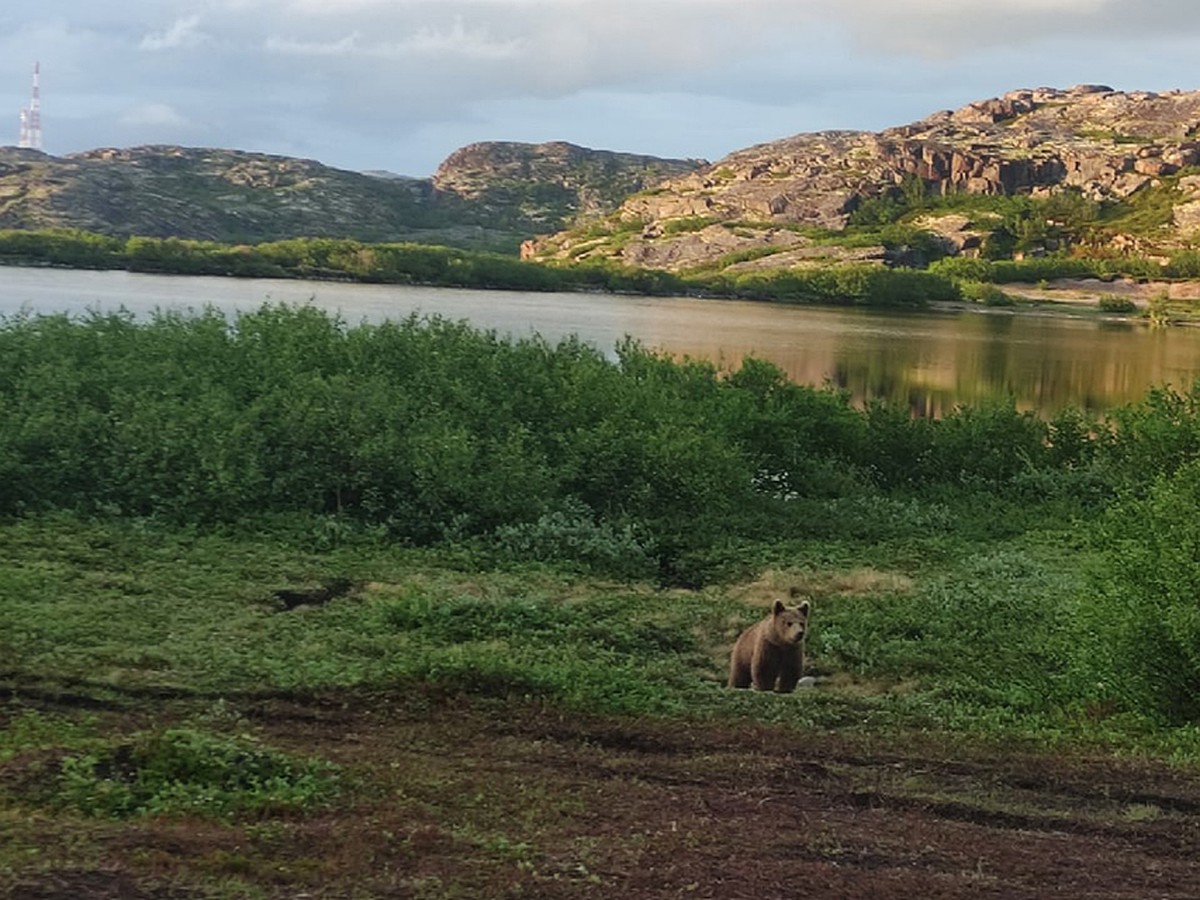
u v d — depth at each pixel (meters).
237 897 5.84
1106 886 7.04
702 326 76.81
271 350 22.88
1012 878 7.06
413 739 9.57
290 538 17.83
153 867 6.14
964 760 9.71
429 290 99.56
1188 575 11.62
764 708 11.22
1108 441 26.84
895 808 8.48
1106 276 143.12
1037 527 22.31
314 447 19.67
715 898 6.36
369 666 11.45
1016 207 183.62
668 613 15.10
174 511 18.03
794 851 7.25
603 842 7.20
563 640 13.59
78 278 83.81
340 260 107.19
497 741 9.67
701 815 7.95
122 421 19.08
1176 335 93.19
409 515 19.19
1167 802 8.87
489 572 17.20
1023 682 12.78
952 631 14.98
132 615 12.84
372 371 23.05
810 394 27.17
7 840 6.33
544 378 23.34
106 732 9.09
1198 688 11.33
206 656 11.41
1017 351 71.50
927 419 28.72
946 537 21.17
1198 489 13.84
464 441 20.03
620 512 21.06
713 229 181.12
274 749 8.68
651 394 24.25
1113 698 11.98
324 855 6.65
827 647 13.99
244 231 180.12
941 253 166.00
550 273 117.38
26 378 20.14
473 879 6.41
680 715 10.79
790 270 135.12
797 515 22.11
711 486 21.66
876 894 6.57
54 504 18.11
